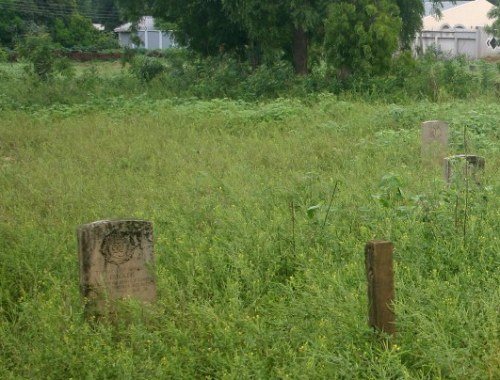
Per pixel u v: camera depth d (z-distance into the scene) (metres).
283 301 8.20
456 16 67.06
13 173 15.23
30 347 7.43
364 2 29.06
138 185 14.05
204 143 18.12
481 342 6.88
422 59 35.19
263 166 15.27
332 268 8.81
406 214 10.05
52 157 16.94
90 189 13.43
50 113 25.06
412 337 7.12
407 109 21.62
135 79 34.22
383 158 15.30
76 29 70.81
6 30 66.38
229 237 10.13
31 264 9.55
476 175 11.54
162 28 44.62
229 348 7.21
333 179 12.77
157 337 7.32
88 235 8.21
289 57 33.91
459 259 8.77
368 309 7.31
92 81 32.44
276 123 21.25
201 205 11.62
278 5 30.55
